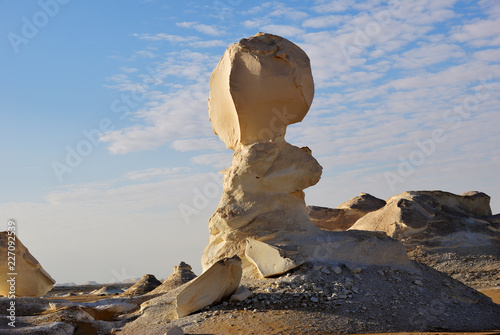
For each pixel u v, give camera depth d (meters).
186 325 11.05
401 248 14.48
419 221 32.66
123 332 11.91
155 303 13.25
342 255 13.65
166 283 21.61
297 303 11.51
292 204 14.64
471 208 36.66
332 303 11.58
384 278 13.23
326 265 13.19
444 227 32.81
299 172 14.84
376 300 12.02
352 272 13.10
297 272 12.93
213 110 15.96
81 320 12.96
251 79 14.80
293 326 10.45
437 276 14.40
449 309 12.49
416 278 13.72
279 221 14.30
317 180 15.05
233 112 15.10
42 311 15.40
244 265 14.04
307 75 15.35
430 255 31.30
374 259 13.94
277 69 14.89
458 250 31.34
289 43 15.41
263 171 14.62
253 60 14.82
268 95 14.86
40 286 20.22
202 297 11.88
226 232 14.49
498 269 29.33
